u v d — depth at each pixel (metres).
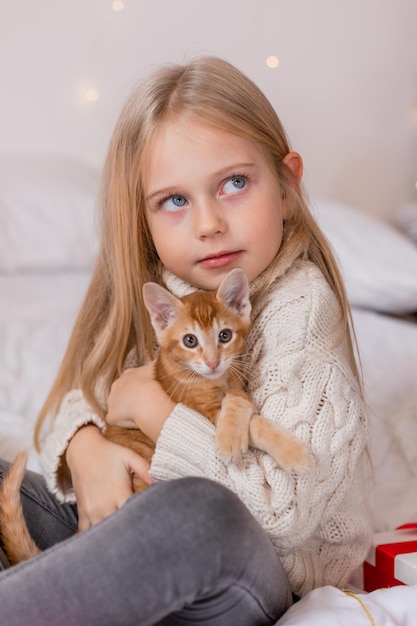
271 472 1.23
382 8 4.34
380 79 4.41
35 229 3.22
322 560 1.38
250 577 1.08
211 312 1.34
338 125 4.35
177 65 1.58
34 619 1.02
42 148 3.86
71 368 1.70
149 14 3.87
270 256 1.43
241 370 1.40
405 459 1.91
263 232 1.40
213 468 1.26
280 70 4.15
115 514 1.09
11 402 2.17
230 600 1.09
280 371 1.33
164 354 1.40
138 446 1.50
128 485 1.43
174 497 1.06
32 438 1.92
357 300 3.16
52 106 3.84
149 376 1.48
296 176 1.52
